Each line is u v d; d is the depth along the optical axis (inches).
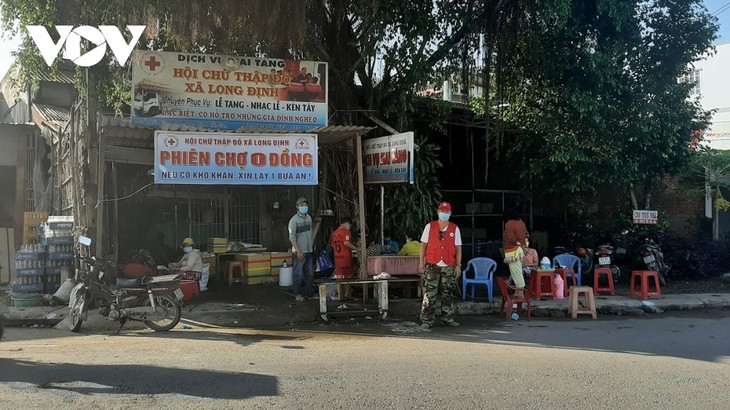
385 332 341.7
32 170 559.2
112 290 342.0
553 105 522.0
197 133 362.6
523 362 263.1
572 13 485.1
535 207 639.1
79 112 398.9
